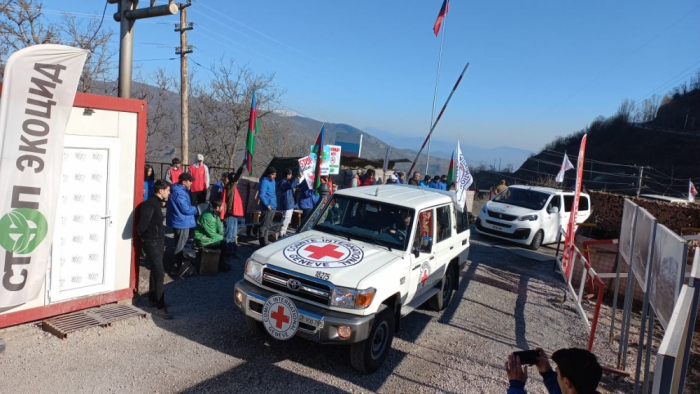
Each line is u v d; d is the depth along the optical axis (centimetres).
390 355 582
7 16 1548
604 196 1140
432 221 659
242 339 579
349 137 2470
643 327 465
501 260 1208
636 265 521
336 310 489
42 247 510
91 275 607
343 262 529
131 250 648
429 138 1225
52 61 495
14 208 482
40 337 531
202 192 1161
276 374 503
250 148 936
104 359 496
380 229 607
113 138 611
